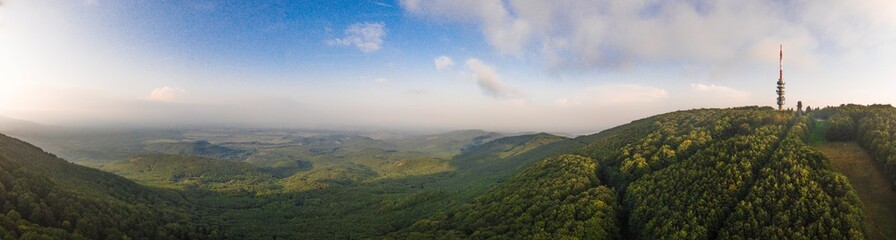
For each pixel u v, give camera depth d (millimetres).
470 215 147625
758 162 111062
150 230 147125
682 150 136875
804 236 82438
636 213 115000
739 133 139750
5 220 112688
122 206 156500
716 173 110938
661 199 112938
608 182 147375
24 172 142875
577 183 138000
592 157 175125
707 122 158750
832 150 122125
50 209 129625
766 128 132500
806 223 86125
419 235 137375
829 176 95625
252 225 199125
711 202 102125
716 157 119125
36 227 115125
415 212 193250
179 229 156250
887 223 91250
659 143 154500
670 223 100688
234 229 184875
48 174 175000
